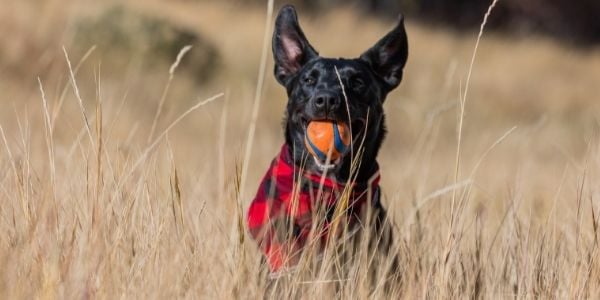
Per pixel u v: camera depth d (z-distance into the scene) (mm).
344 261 9297
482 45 55094
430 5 68125
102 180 8367
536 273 9008
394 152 30875
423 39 51719
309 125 9328
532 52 57500
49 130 8711
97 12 35031
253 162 20984
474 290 8938
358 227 9516
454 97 44062
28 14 33812
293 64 10945
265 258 9203
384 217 10039
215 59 37312
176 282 7617
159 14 38312
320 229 8906
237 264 8164
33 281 7391
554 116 47156
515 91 47938
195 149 20359
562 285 8961
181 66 35812
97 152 8242
